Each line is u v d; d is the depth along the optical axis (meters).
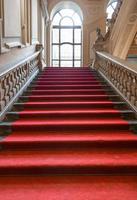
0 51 5.56
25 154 4.43
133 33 10.88
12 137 4.85
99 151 4.57
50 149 4.64
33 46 9.89
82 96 6.89
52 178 3.93
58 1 15.55
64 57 17.80
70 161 4.11
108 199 3.36
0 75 5.20
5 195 3.46
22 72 7.40
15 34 7.24
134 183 3.77
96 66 10.16
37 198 3.39
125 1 9.88
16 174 3.98
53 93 7.31
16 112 5.79
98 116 5.77
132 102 5.98
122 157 4.28
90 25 15.47
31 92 7.27
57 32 17.69
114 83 7.50
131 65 6.28
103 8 15.40
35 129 5.20
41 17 13.34
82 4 15.43
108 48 11.08
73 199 3.37
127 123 5.27
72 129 5.23
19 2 7.75
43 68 10.43
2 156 4.33
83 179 3.89
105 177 3.95
